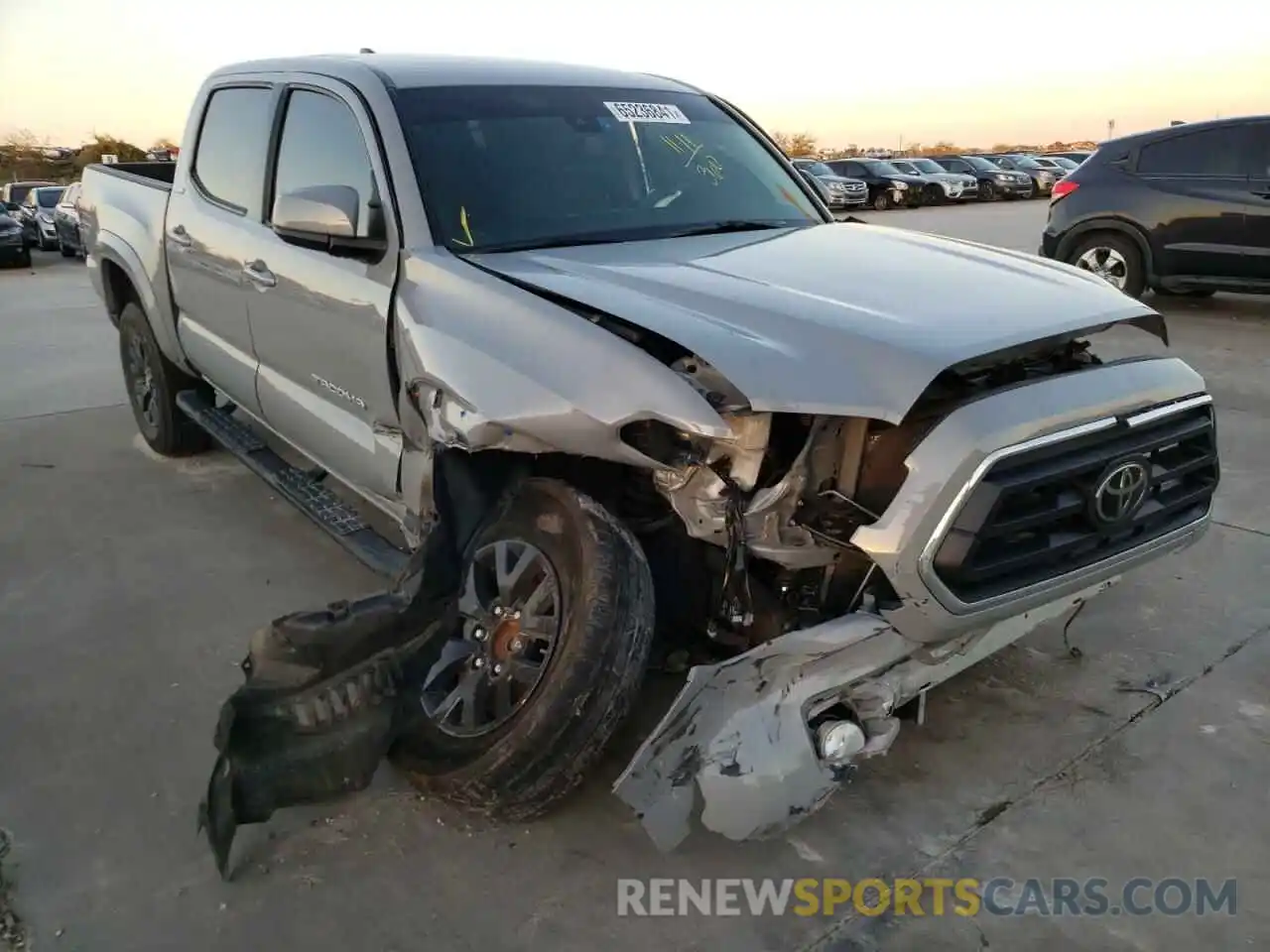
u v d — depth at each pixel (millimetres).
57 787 3107
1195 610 4016
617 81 4262
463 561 2967
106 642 3953
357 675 2758
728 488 2570
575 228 3527
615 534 2699
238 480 5703
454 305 3020
